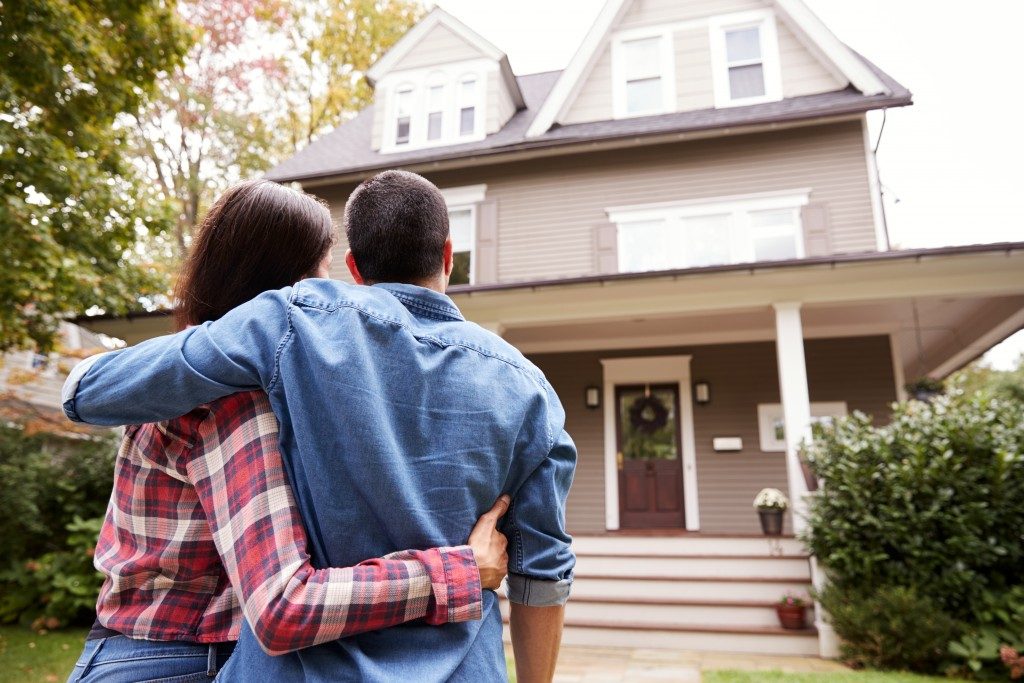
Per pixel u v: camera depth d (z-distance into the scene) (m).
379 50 17.33
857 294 6.48
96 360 0.89
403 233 1.01
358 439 0.77
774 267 6.25
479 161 10.40
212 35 15.41
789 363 6.46
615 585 6.36
